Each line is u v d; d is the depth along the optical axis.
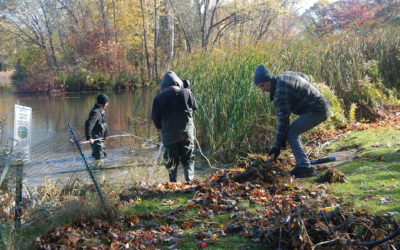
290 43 10.41
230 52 10.61
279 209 3.88
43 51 46.66
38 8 43.81
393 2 17.84
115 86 32.62
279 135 4.75
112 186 5.28
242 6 27.39
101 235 3.69
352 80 10.21
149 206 4.55
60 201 4.76
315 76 10.04
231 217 3.95
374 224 3.02
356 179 4.69
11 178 4.56
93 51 36.47
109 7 41.41
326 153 6.70
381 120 9.02
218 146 8.58
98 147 7.99
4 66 61.03
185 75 10.94
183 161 6.10
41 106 20.80
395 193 4.02
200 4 31.84
